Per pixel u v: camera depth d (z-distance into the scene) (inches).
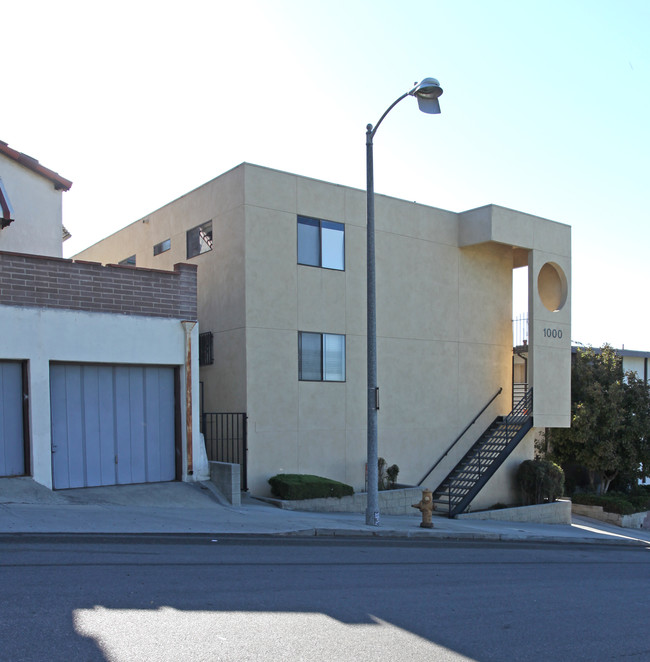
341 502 639.8
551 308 917.2
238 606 259.6
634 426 970.7
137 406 536.7
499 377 882.8
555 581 384.2
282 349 667.4
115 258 914.7
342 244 725.9
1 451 464.1
